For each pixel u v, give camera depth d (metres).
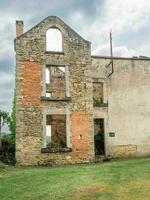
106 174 17.62
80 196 14.12
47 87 32.53
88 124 25.94
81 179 16.83
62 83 32.97
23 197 14.70
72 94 25.94
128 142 29.14
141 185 14.84
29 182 17.22
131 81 29.89
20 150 24.30
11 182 17.48
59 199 14.01
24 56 25.30
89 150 25.66
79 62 26.41
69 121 25.58
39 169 21.77
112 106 29.25
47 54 25.78
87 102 26.16
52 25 26.20
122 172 17.83
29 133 24.61
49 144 32.09
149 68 30.48
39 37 25.78
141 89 30.02
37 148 24.61
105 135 28.81
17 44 25.30
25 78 25.09
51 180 17.22
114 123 29.09
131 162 22.59
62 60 26.06
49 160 24.70
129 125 29.36
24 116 24.70
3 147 26.77
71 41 26.47
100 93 29.72
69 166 23.55
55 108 25.41
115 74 29.62
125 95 29.61
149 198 13.27
